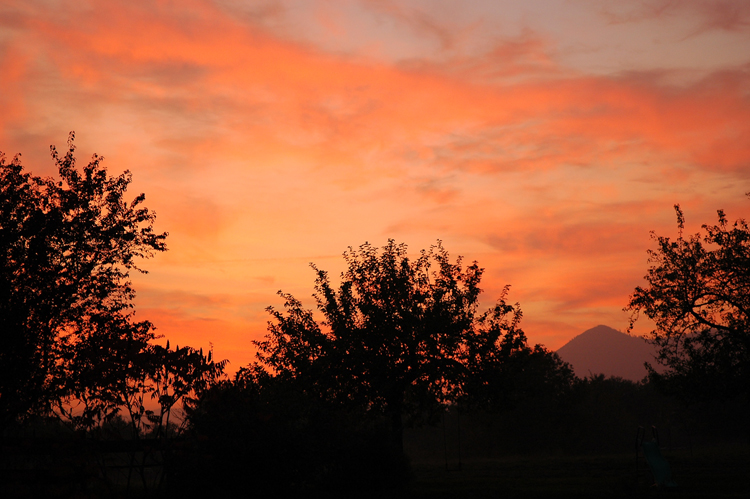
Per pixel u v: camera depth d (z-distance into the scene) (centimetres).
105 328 1608
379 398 3033
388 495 1834
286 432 1543
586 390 8469
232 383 1557
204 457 1381
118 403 1311
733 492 1825
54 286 1708
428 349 3116
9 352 1381
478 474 3150
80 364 1389
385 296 3253
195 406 1440
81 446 1234
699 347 3547
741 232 3525
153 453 1395
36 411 1298
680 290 3575
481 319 3341
